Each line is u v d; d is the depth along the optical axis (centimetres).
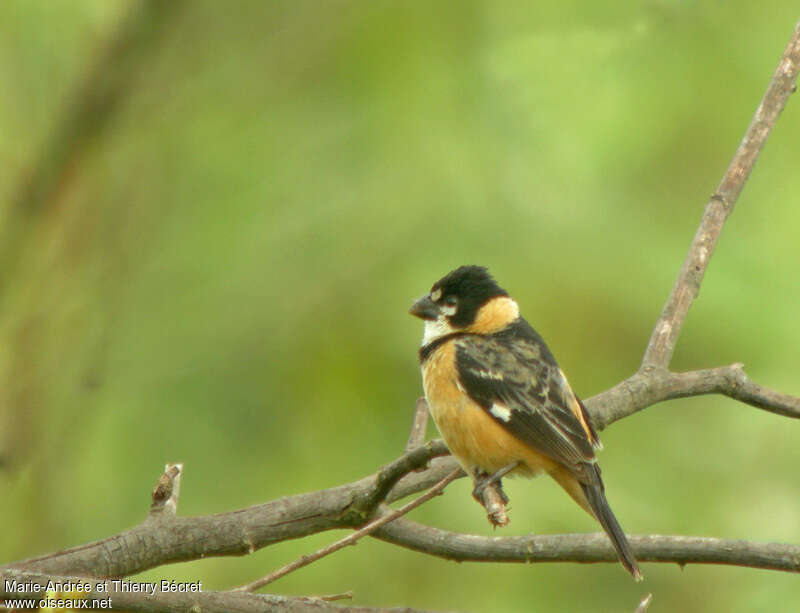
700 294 1166
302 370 1202
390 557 1146
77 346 1227
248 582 1107
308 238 1269
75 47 1303
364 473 1145
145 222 1302
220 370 1207
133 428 1174
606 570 1224
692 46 1236
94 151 1293
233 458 1163
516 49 1233
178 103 1322
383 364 1199
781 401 841
